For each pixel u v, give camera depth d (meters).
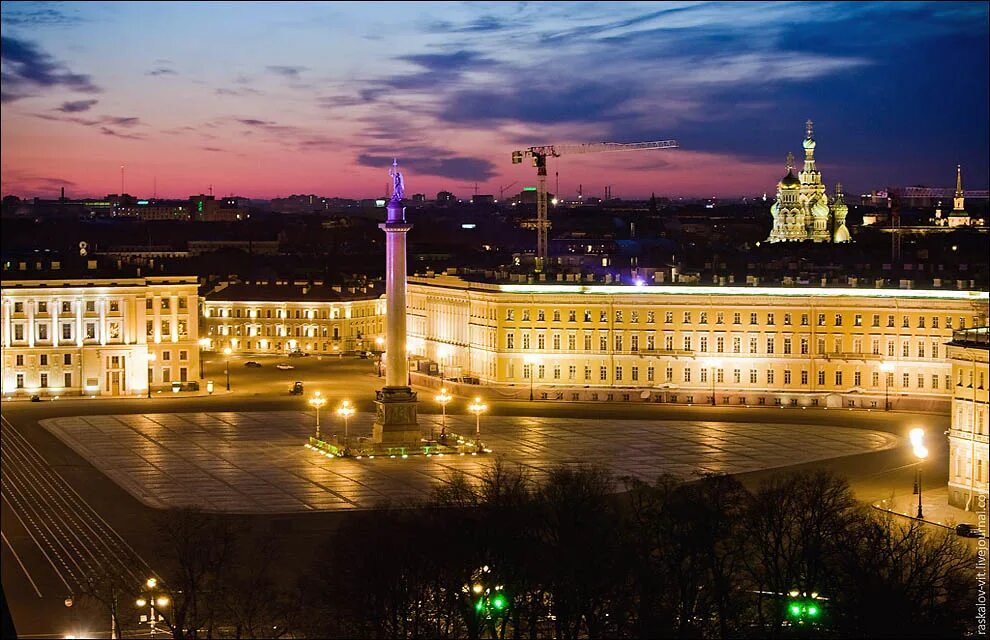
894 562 152.75
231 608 150.75
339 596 149.12
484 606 149.38
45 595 168.38
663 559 156.62
